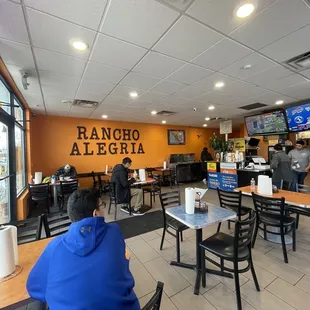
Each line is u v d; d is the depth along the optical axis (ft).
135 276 7.01
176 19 5.77
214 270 7.03
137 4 5.13
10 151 10.74
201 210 7.20
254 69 9.58
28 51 7.40
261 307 5.45
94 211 3.50
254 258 7.88
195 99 14.96
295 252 8.25
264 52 7.92
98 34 6.43
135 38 6.72
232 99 15.19
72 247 2.84
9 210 10.64
